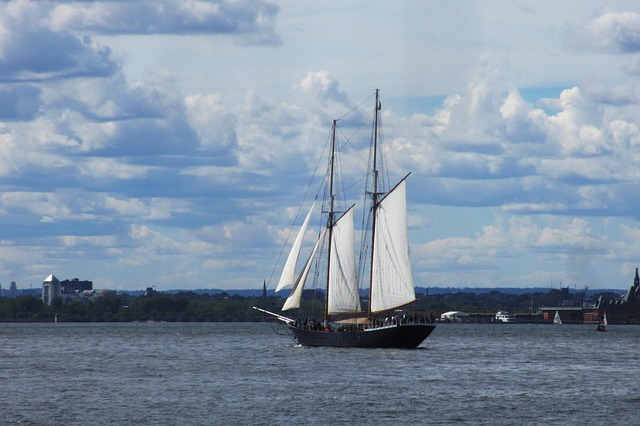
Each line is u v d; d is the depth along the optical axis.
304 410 115.00
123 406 118.81
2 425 106.50
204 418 109.94
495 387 138.12
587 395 129.62
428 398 125.12
